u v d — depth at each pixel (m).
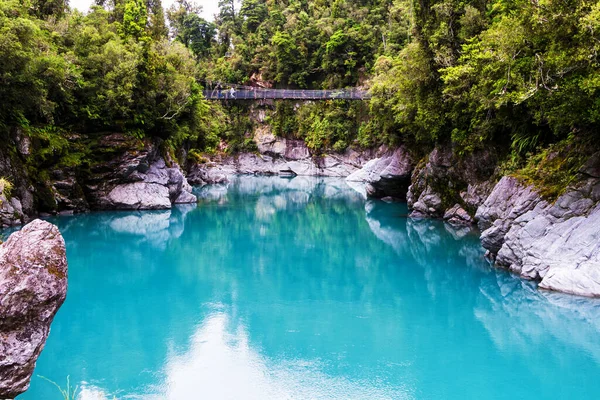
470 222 21.22
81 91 24.31
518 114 15.91
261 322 11.06
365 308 12.05
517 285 12.67
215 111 58.91
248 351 9.41
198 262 17.05
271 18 66.00
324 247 19.62
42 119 23.03
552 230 12.59
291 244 20.27
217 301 12.66
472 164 20.27
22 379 4.88
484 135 17.83
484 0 18.88
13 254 4.90
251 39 65.38
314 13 64.06
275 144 59.34
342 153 54.44
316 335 10.28
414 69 20.08
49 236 5.17
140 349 9.54
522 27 11.53
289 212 29.11
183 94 27.89
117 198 26.06
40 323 4.97
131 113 26.27
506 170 17.25
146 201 26.89
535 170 14.30
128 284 14.22
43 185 22.28
